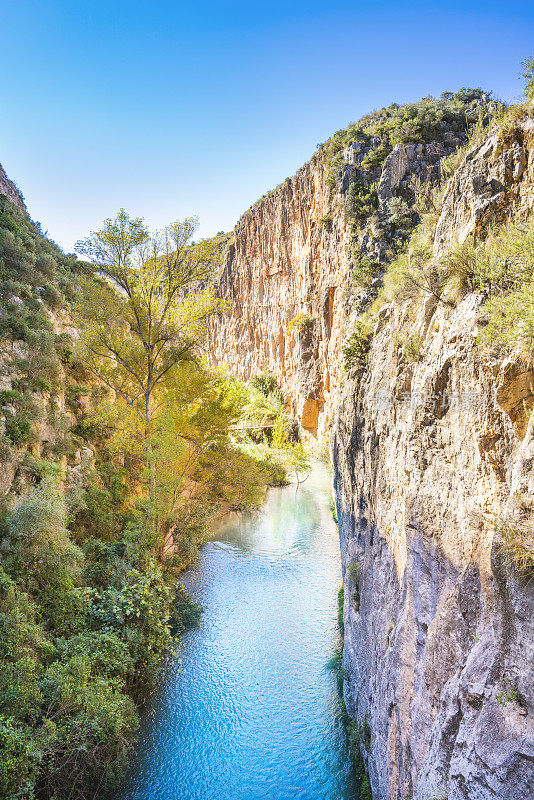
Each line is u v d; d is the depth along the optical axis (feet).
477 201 23.89
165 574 68.74
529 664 14.14
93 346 73.87
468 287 22.77
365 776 38.78
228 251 297.94
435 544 23.36
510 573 14.93
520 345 17.31
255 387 223.10
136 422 71.67
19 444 56.18
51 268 89.92
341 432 56.70
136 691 50.55
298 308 199.62
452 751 17.28
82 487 65.72
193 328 78.64
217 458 85.66
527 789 13.39
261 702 50.39
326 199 156.76
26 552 46.47
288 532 103.19
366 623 39.88
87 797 37.76
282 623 65.46
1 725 31.86
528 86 22.21
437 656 20.51
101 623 50.39
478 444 19.53
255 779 41.11
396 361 32.04
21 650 37.93
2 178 116.78
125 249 71.20
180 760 43.42
